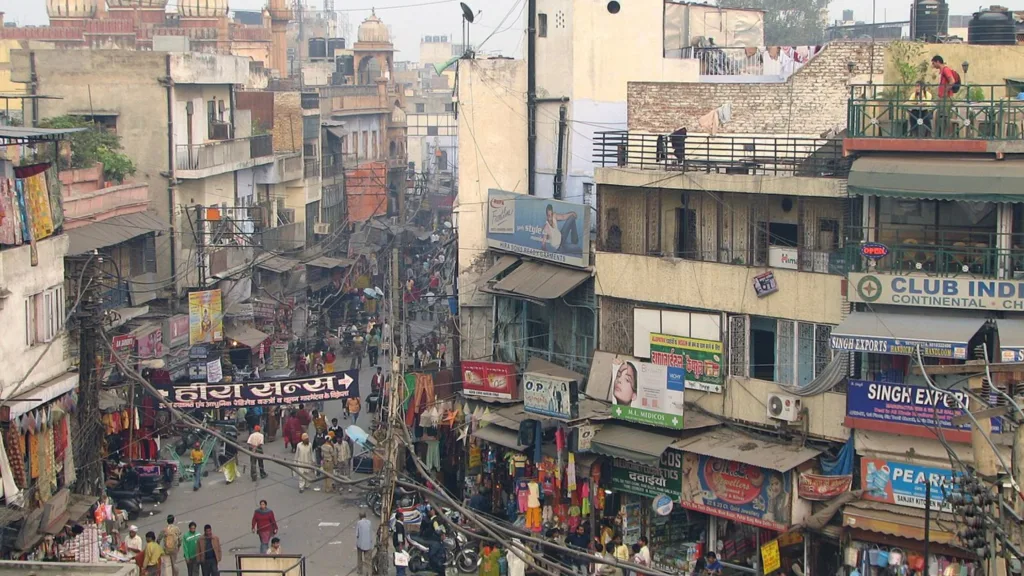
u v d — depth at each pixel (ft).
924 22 117.60
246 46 268.00
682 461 89.71
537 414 94.53
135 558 85.71
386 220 234.58
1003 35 103.91
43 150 114.83
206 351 130.21
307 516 100.53
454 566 90.27
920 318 81.61
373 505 100.37
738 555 89.97
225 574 88.22
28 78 146.41
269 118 186.50
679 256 96.43
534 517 92.48
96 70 146.30
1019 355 76.13
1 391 82.28
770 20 258.16
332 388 97.76
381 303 172.86
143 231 129.08
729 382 91.45
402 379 95.40
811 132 101.30
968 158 82.79
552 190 120.37
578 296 104.47
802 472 83.87
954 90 86.48
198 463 107.34
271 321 152.35
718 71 127.75
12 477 79.87
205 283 141.18
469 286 121.90
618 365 92.99
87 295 89.81
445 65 122.83
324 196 206.90
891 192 80.84
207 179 152.56
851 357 84.43
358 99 244.42
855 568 80.38
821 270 87.51
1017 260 80.33
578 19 116.57
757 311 90.27
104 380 101.76
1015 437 53.26
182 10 236.43
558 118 118.73
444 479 106.11
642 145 100.17
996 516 56.65
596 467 93.09
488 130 122.11
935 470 79.30
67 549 81.92
